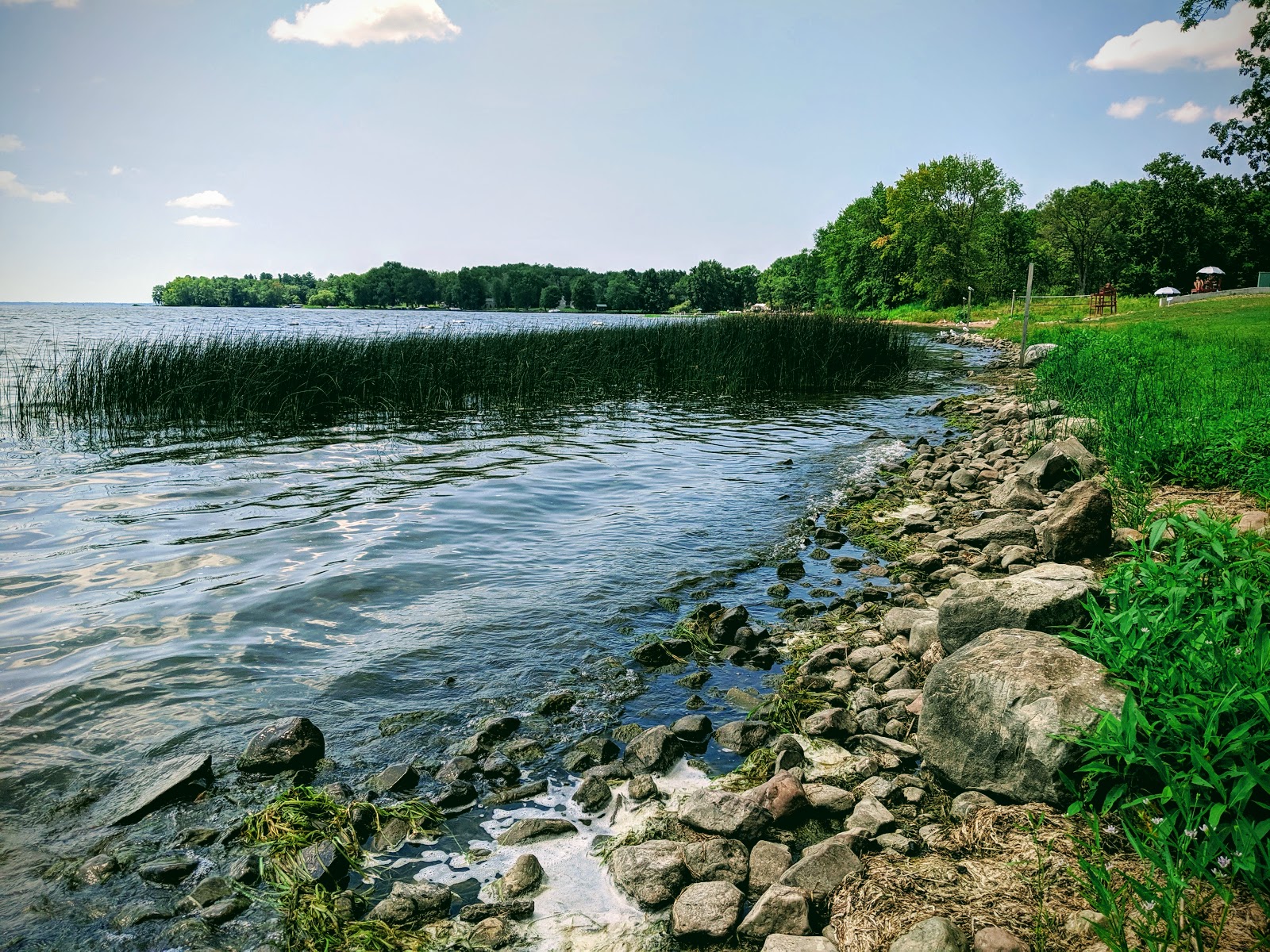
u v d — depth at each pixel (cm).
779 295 11294
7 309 14025
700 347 2003
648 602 520
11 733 344
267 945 230
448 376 1623
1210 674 253
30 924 237
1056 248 7850
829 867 251
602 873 267
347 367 1531
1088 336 2108
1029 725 277
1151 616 295
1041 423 1029
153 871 258
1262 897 203
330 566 571
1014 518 628
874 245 7175
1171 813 230
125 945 230
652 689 405
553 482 880
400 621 479
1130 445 727
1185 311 3209
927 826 279
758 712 380
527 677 414
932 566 588
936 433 1280
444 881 263
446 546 630
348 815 288
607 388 1823
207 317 7631
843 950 219
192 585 529
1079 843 244
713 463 1011
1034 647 307
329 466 964
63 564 568
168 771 315
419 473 924
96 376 1382
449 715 373
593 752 340
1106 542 530
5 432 1198
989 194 6325
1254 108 2941
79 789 306
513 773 322
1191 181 6359
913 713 367
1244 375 1146
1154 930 197
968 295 6203
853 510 772
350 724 363
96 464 959
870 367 2098
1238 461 651
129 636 447
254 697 383
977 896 229
